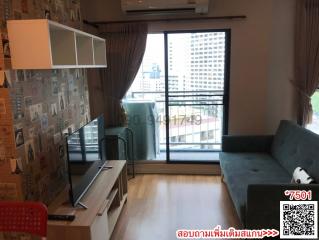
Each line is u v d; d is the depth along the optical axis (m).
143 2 3.36
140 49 3.72
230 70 3.74
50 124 2.40
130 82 3.83
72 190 2.13
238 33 3.62
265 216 2.20
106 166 3.05
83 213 2.12
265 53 3.63
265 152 3.61
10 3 1.85
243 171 2.94
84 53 2.71
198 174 4.04
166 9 3.43
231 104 3.83
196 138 4.41
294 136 3.00
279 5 3.60
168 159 4.09
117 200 2.91
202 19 3.64
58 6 2.59
